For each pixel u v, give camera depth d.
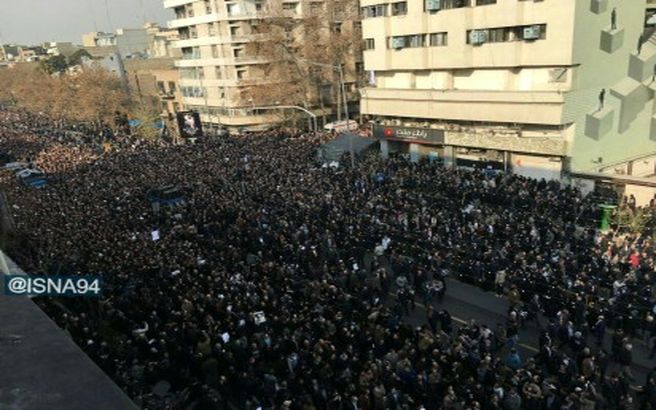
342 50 57.31
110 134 64.12
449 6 34.28
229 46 62.12
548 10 29.22
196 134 54.03
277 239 23.16
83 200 31.94
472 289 20.98
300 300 18.08
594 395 12.27
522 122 32.22
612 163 32.44
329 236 23.06
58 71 115.12
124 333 16.86
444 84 36.94
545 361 14.57
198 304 17.61
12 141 61.78
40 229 26.16
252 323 16.36
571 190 27.12
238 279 19.20
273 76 59.16
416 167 35.16
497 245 22.19
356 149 40.56
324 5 62.69
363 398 12.66
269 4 61.09
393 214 25.83
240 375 13.98
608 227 24.34
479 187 29.38
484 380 13.41
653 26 30.95
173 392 14.48
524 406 12.67
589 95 30.56
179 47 71.06
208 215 27.81
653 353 15.75
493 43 32.62
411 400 13.02
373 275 19.84
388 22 38.88
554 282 17.62
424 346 14.84
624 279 17.91
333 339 15.78
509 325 16.28
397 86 40.53
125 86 83.38
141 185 35.19
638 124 31.59
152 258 21.58
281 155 41.81
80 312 18.16
